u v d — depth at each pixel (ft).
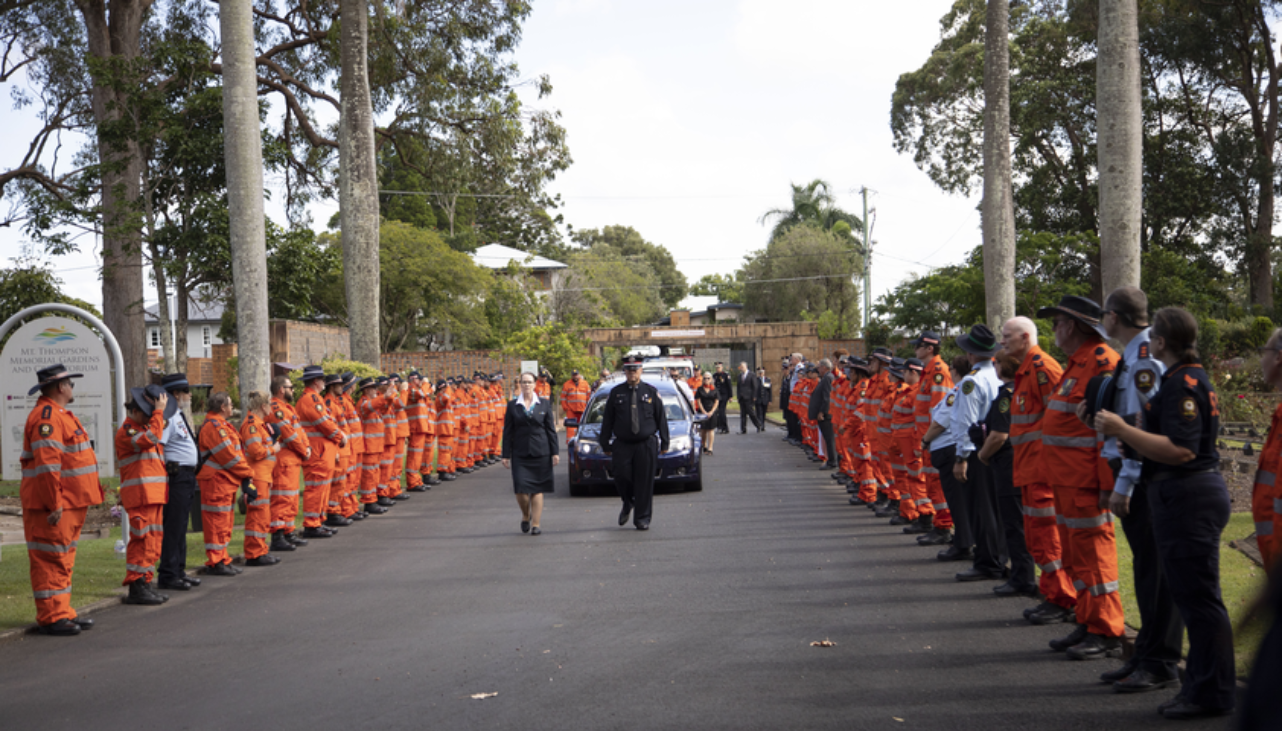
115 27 77.97
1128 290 18.20
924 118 141.49
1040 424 22.84
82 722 17.81
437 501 53.36
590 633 23.36
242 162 49.90
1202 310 101.04
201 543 40.75
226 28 49.65
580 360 123.75
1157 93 119.55
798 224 204.44
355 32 77.15
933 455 32.12
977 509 28.81
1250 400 76.54
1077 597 20.71
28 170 78.28
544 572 31.65
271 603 28.53
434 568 33.17
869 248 170.81
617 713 17.29
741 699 17.93
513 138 95.50
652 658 20.93
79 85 80.59
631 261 272.31
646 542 37.17
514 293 159.94
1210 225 122.31
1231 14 111.86
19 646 24.16
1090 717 16.55
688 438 53.11
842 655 20.81
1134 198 42.88
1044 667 19.66
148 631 25.44
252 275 49.96
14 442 42.93
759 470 65.46
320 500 41.60
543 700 18.16
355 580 31.60
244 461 34.19
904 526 39.65
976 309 104.83
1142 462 17.08
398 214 199.21
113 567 34.99
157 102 64.64
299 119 90.68
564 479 64.49
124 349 73.41
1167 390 16.42
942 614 24.54
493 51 95.55
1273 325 100.01
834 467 64.08
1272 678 4.63
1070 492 20.38
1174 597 16.52
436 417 64.34
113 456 43.11
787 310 198.08
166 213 67.21
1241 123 118.01
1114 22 42.93
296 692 19.16
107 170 63.57
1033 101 120.47
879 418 42.96
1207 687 16.15
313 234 73.56
